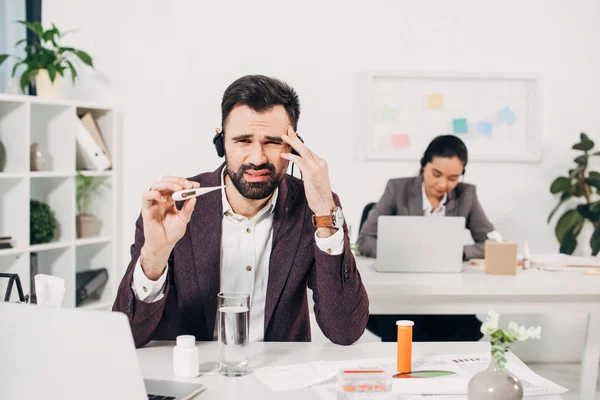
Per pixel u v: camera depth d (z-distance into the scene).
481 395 1.05
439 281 2.34
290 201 1.58
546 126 3.79
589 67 3.78
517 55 3.77
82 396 0.97
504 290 2.29
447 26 3.75
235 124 1.44
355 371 1.23
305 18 3.74
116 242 3.66
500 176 3.79
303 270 1.56
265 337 1.57
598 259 2.87
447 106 3.75
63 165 3.33
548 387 1.25
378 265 2.52
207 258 1.54
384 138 3.76
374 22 3.74
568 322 3.73
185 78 3.76
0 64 3.31
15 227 3.11
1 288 3.10
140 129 3.79
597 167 3.78
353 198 3.78
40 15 3.78
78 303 3.46
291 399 1.17
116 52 3.77
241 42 3.75
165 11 3.75
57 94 3.52
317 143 3.76
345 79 3.75
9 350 0.98
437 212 3.23
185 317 1.55
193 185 1.36
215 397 1.17
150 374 1.30
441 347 1.50
